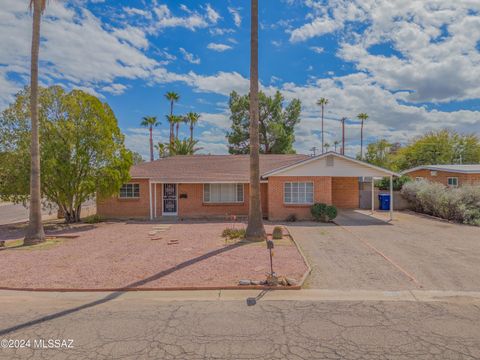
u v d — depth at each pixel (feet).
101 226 53.01
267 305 19.89
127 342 15.52
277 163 70.90
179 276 25.38
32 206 40.11
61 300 21.21
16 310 19.60
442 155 127.34
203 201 64.03
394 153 169.27
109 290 22.82
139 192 63.93
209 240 39.78
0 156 50.98
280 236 40.19
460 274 25.96
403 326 16.89
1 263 30.35
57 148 51.37
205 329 16.74
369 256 31.71
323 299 20.84
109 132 55.77
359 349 14.64
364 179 85.30
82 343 15.48
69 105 53.06
